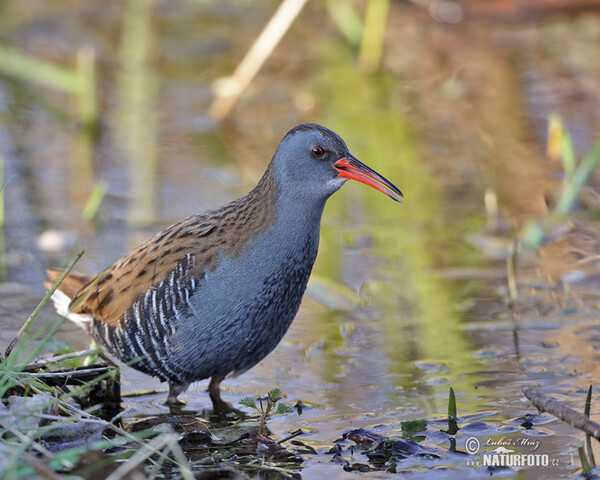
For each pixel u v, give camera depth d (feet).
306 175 28.58
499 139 50.65
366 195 46.75
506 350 31.19
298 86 58.65
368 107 55.67
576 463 24.11
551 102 54.60
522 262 38.55
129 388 30.27
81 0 68.28
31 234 40.93
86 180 46.57
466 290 36.27
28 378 25.41
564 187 44.86
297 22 66.69
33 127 52.95
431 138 51.49
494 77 58.54
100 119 53.98
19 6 67.21
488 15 66.90
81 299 29.12
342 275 37.81
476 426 26.30
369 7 59.57
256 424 26.84
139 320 28.40
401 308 34.94
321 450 25.20
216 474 23.97
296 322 34.09
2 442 22.12
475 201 44.62
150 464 24.44
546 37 64.44
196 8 67.87
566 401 27.40
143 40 62.59
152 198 44.47
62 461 22.56
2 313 33.73
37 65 53.88
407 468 24.06
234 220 28.27
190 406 28.76
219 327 27.96
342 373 30.09
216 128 53.26
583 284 36.35
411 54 62.54
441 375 29.60
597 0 67.00
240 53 62.03
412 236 41.47
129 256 29.58
